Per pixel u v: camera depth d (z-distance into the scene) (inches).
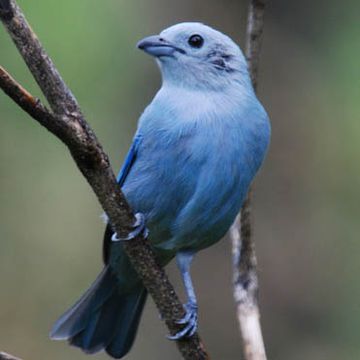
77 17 525.3
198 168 345.1
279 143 495.5
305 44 511.8
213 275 479.2
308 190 491.5
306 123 498.3
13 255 572.1
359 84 507.2
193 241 363.3
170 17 510.0
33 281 569.0
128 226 284.4
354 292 483.8
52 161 579.2
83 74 526.3
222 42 357.4
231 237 319.6
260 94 500.7
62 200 578.2
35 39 261.1
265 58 506.3
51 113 255.9
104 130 530.3
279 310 482.0
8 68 531.8
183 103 350.0
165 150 346.0
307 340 479.8
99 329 381.4
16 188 575.8
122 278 378.3
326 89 505.7
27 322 561.3
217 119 346.3
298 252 486.3
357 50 510.3
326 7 514.3
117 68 528.4
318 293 482.3
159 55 356.2
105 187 275.9
